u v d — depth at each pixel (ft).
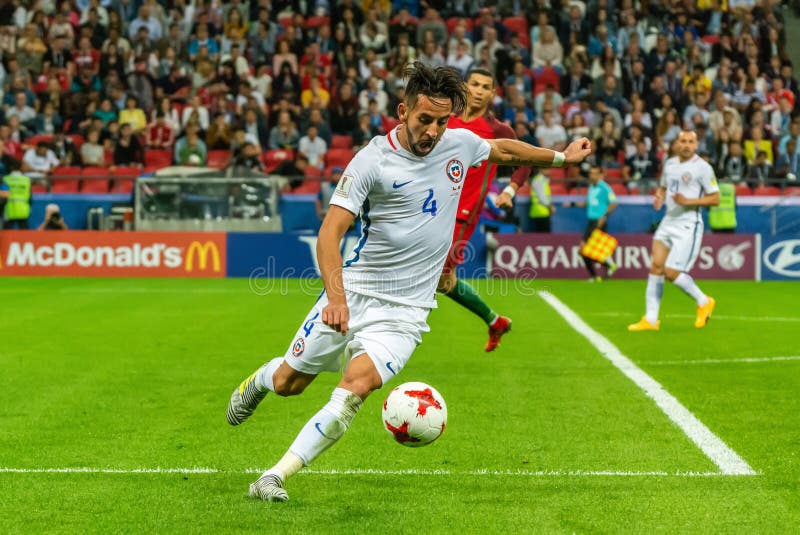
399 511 46.21
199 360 91.86
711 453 57.31
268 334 109.91
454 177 48.60
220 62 239.50
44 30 245.04
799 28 285.84
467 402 72.74
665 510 46.55
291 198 197.67
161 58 239.09
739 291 170.09
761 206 201.87
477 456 56.75
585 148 54.90
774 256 195.11
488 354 96.32
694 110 233.96
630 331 114.32
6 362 90.48
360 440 60.70
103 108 224.33
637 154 215.72
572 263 192.34
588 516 45.65
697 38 257.34
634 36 241.14
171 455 57.06
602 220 185.47
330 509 46.42
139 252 192.34
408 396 48.39
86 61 236.22
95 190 202.59
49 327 115.14
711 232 199.31
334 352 49.08
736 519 45.24
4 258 192.13
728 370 87.15
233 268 193.26
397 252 48.14
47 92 228.63
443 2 259.39
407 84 45.83
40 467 54.29
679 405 71.41
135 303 142.82
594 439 61.11
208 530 43.29
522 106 223.30
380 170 46.78
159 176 196.24
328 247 45.93
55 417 67.41
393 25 246.06
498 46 244.63
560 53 246.06
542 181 196.34
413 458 56.39
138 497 48.44
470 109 77.97
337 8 250.37
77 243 192.34
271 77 233.35
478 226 192.65
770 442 60.18
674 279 116.98
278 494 47.06
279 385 50.52
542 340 106.32
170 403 72.28
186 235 192.65
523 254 192.13
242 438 61.21
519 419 66.85
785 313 135.23
